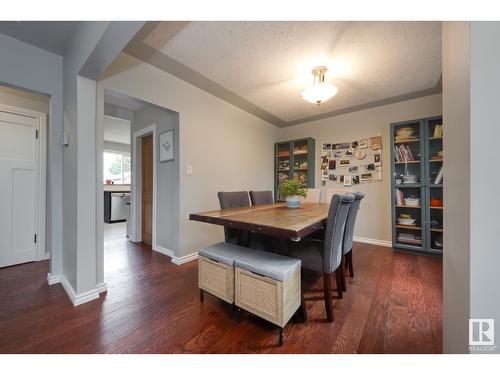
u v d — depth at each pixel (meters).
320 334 1.38
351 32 1.81
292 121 4.25
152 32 1.84
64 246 2.03
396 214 3.23
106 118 3.90
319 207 2.44
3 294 1.86
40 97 2.66
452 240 0.86
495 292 0.65
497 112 0.64
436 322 1.50
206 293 1.92
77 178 1.72
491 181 0.65
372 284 2.08
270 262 1.43
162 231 3.07
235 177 3.50
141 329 1.42
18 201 2.53
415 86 2.79
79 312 1.61
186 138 2.73
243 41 1.95
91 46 1.43
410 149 3.12
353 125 3.72
